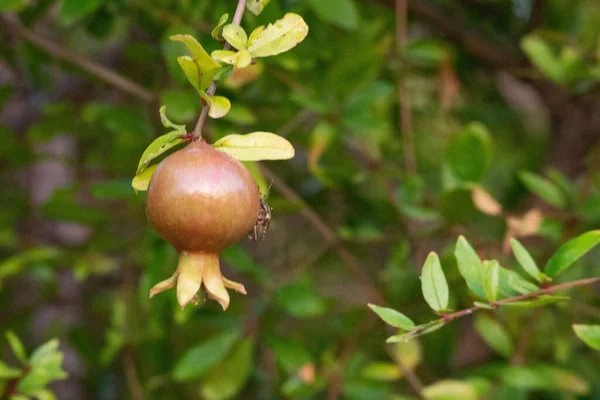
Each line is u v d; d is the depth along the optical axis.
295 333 1.42
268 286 1.25
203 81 0.90
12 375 1.05
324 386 1.25
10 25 1.23
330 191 1.52
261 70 1.14
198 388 1.45
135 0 1.20
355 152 1.53
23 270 1.48
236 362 1.22
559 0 1.56
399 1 1.28
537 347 1.38
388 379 1.25
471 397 1.15
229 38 0.91
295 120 1.23
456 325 1.38
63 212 1.33
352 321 1.36
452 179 1.24
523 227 1.18
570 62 1.29
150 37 1.37
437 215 1.29
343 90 1.21
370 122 1.21
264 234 0.96
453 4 1.51
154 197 0.89
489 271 0.96
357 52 1.21
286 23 0.91
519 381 1.17
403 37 1.29
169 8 1.20
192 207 0.89
